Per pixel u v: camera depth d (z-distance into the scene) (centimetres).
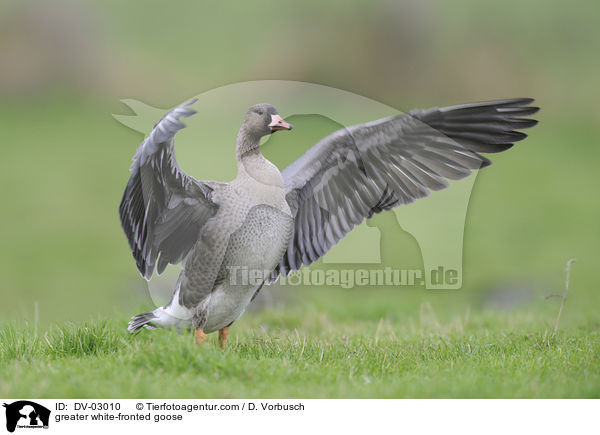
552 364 878
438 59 3847
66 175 2984
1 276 2166
